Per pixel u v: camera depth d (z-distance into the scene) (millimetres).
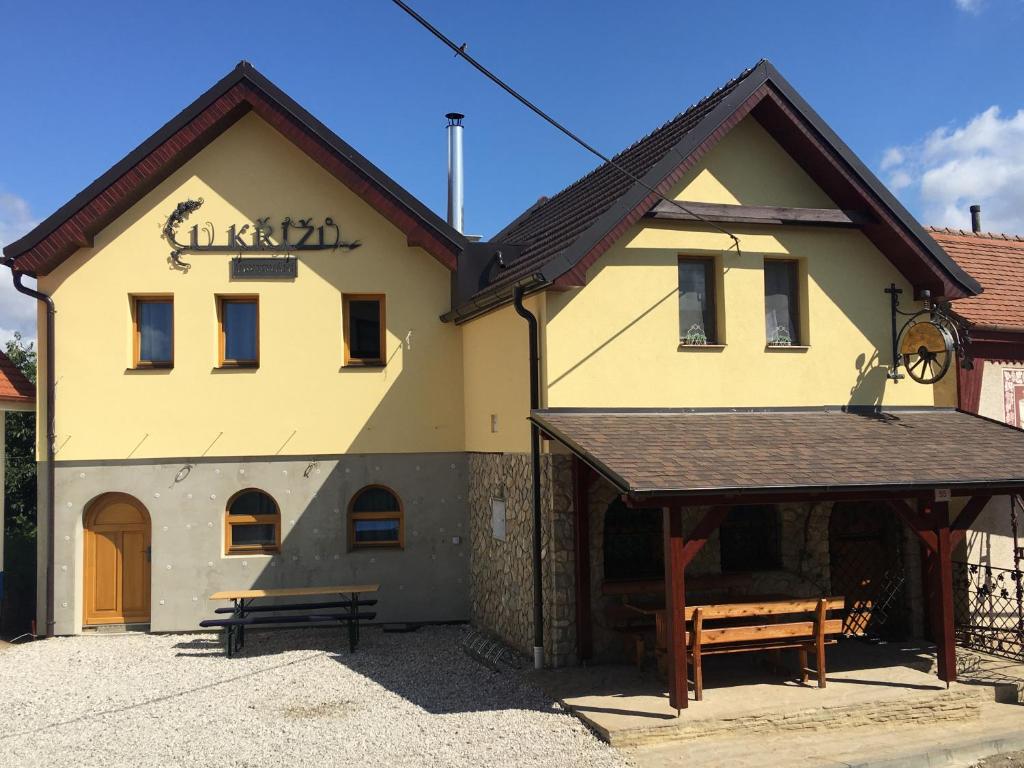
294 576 13938
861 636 12484
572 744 8203
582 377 10891
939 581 9922
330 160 14039
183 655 12133
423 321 14539
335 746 8188
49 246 13469
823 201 12133
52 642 13102
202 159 14258
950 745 8438
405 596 14141
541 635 10828
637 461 8984
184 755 8008
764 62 11336
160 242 14109
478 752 7996
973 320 12875
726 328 11570
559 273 10320
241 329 14453
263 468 14047
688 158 10883
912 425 11531
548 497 10758
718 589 11375
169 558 13766
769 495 9133
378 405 14352
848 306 12188
